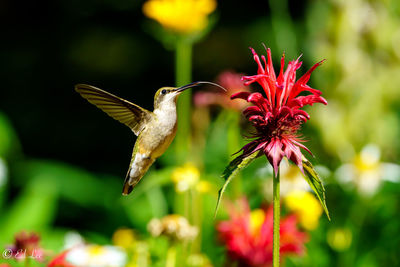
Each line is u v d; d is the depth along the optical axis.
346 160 2.05
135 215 2.00
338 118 2.12
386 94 2.14
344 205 1.85
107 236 2.03
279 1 2.20
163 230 1.66
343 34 2.16
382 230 1.83
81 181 2.46
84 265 1.71
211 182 1.84
